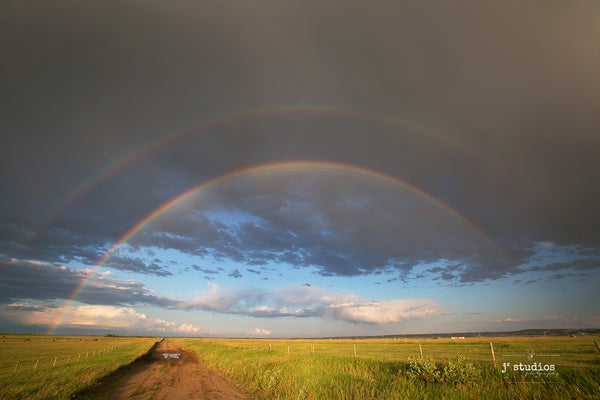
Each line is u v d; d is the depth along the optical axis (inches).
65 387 502.9
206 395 537.3
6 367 1180.5
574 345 1528.1
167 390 588.4
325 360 746.2
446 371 450.0
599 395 324.8
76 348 2522.1
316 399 411.5
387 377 501.7
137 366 1073.5
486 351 1306.6
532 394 352.8
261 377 615.5
